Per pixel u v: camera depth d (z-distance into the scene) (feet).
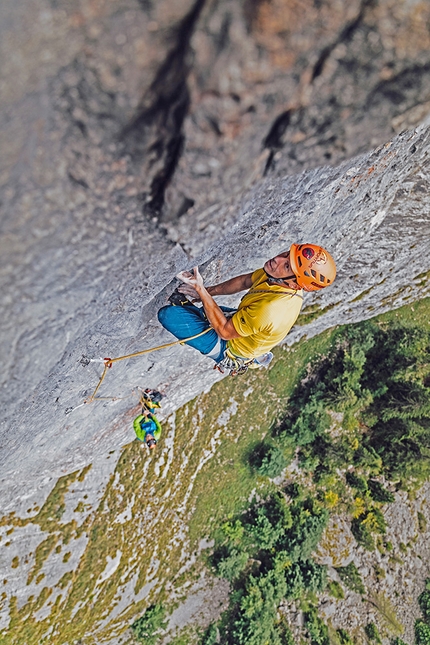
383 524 53.88
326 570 51.90
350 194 23.43
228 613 49.83
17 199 8.59
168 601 47.67
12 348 11.43
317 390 50.03
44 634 38.42
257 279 15.34
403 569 55.72
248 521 50.24
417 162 29.17
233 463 48.60
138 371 26.30
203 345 16.93
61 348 13.39
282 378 49.98
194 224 11.27
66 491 35.99
